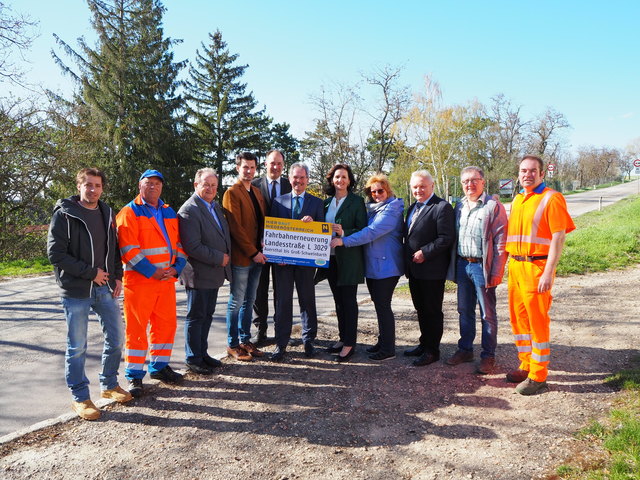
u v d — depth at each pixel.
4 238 19.20
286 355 5.19
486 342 4.47
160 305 4.26
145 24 27.06
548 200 3.87
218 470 2.90
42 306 7.83
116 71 25.97
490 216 4.34
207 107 37.47
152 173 4.14
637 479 2.53
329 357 5.11
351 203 5.16
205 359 4.77
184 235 4.40
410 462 2.95
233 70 37.47
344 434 3.36
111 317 3.91
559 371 4.38
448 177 37.84
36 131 18.53
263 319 5.74
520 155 50.50
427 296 4.72
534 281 3.89
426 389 4.14
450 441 3.20
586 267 9.71
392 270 4.90
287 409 3.79
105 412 3.77
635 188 56.00
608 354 4.74
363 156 37.66
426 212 4.71
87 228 3.68
